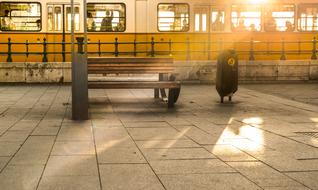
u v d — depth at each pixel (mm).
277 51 20312
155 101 11828
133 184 4711
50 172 5133
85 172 5148
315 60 17375
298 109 10453
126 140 6957
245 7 21516
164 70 11266
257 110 10289
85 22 8930
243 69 17000
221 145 6605
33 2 20344
